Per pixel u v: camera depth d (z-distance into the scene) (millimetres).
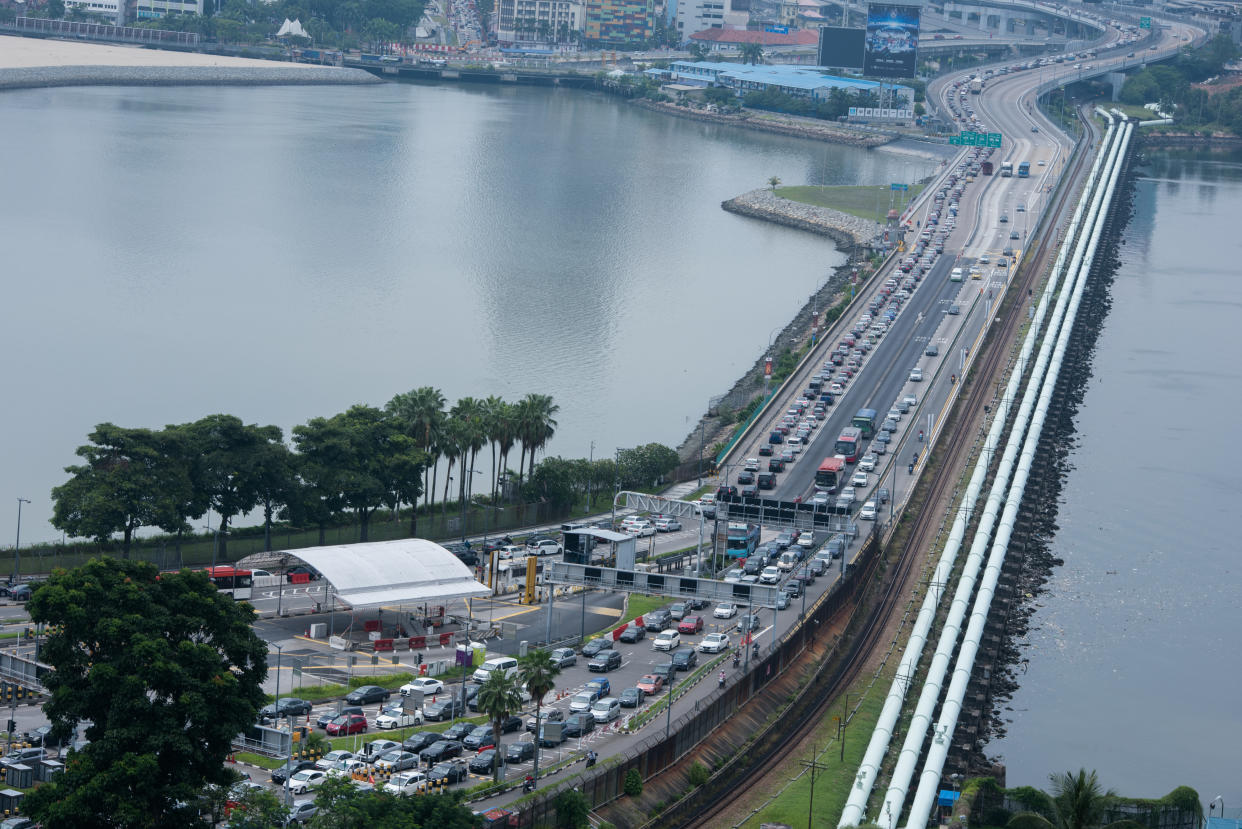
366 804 176375
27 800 177750
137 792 175500
